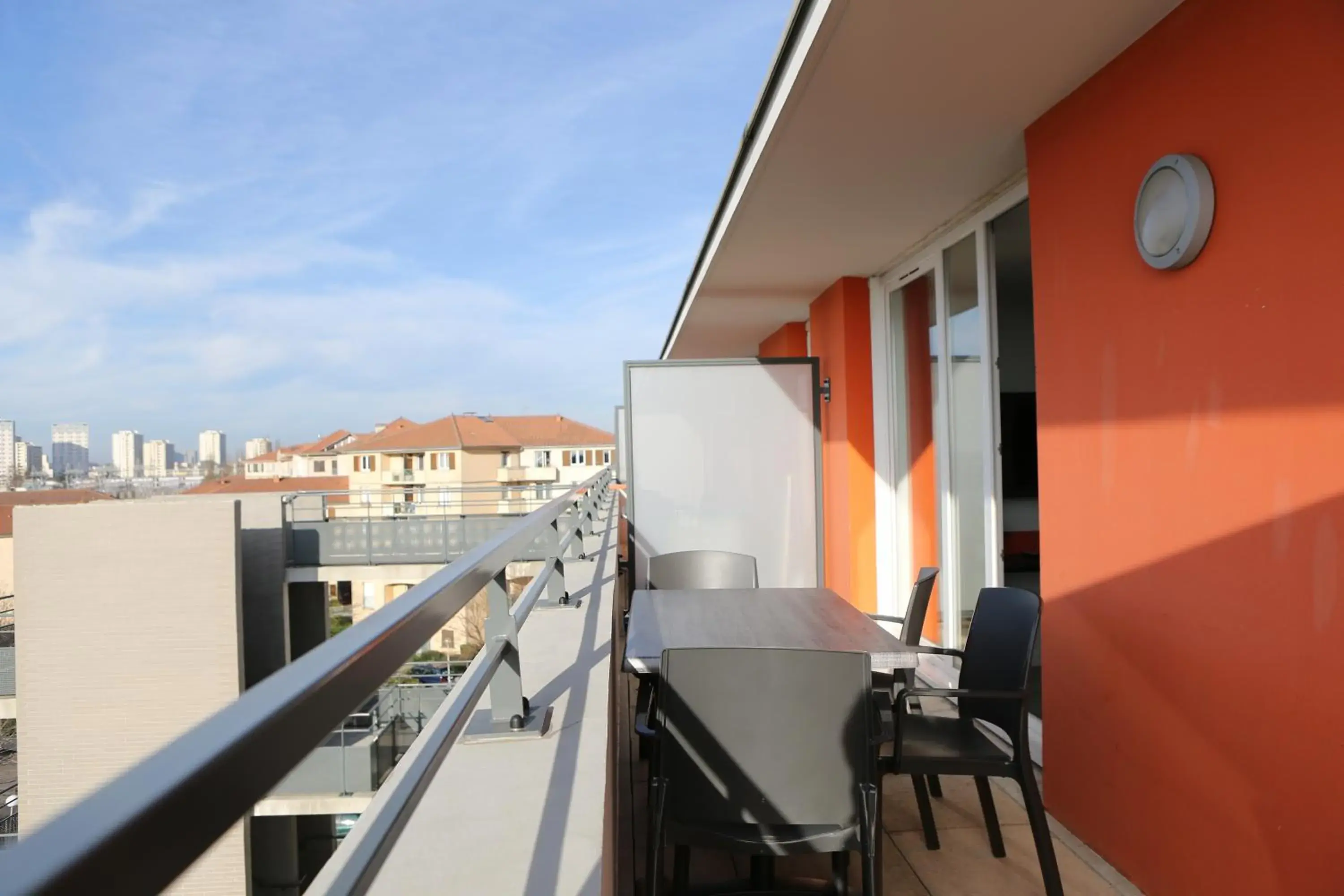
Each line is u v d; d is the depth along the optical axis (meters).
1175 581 2.29
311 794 10.97
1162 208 2.26
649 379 5.98
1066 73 2.68
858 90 2.80
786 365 5.98
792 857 2.79
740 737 1.98
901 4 2.26
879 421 5.82
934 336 4.85
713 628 2.83
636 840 2.89
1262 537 1.97
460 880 1.17
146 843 0.33
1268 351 1.95
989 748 2.44
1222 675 2.11
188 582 15.49
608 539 5.31
